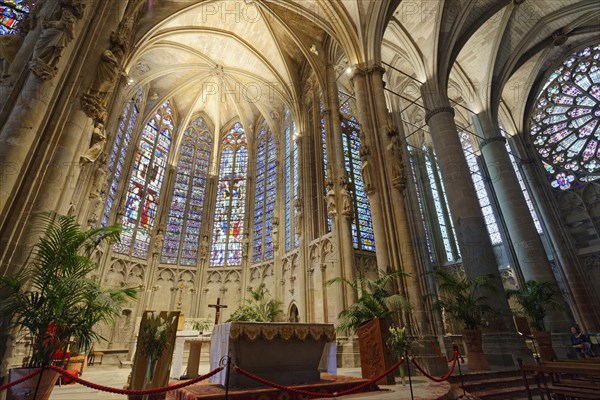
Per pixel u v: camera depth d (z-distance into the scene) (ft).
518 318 49.44
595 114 64.95
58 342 15.56
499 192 58.95
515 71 66.13
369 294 28.12
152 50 67.56
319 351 22.11
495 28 60.90
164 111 81.87
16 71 23.36
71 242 17.10
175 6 54.54
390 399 17.89
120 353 53.57
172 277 68.69
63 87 23.62
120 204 63.87
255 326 19.76
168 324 19.02
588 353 38.17
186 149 84.84
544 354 35.04
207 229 76.59
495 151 60.75
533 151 71.15
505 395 25.96
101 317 17.63
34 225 19.74
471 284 34.37
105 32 27.37
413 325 32.42
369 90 45.88
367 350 25.85
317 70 62.80
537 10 59.67
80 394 21.54
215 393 16.72
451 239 76.18
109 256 58.23
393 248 36.32
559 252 61.77
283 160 74.08
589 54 67.00
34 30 25.16
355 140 66.95
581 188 63.57
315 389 18.94
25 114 20.77
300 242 56.29
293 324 21.16
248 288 68.54
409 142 83.15
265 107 82.33
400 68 71.51
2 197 18.81
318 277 51.01
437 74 54.75
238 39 67.72
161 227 70.33
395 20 55.47
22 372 14.19
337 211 48.73
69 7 24.85
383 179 39.88
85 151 25.93
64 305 15.89
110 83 26.48
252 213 77.87
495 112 64.44
